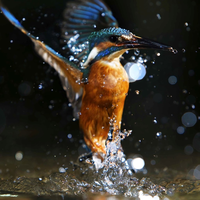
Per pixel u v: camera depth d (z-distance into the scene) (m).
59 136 4.47
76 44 3.71
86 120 3.61
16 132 4.64
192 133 4.76
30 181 3.65
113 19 3.72
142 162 3.82
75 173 3.66
